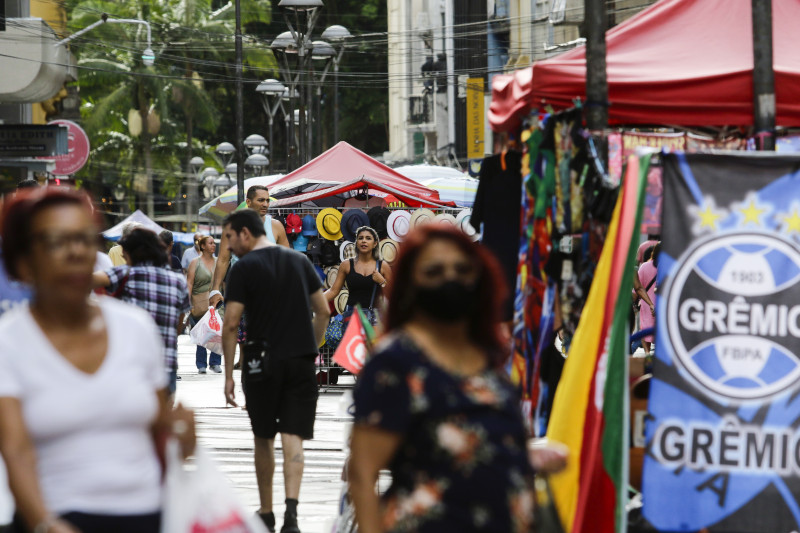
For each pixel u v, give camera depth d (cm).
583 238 1666
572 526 1327
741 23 1847
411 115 14662
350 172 5169
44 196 945
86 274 941
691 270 1432
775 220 1440
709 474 1413
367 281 3831
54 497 920
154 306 2095
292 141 8256
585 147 1659
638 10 7569
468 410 917
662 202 1440
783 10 1938
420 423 916
